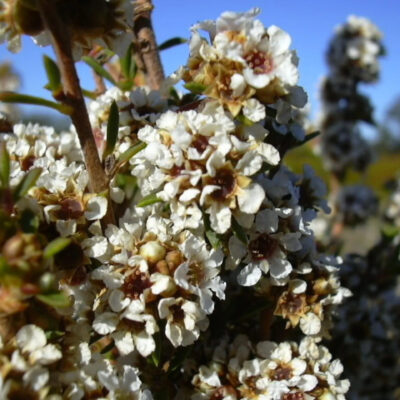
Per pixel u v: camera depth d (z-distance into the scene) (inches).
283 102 2.5
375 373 4.7
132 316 2.3
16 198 2.1
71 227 2.3
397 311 4.5
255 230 2.5
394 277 4.4
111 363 2.8
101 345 2.7
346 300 4.3
